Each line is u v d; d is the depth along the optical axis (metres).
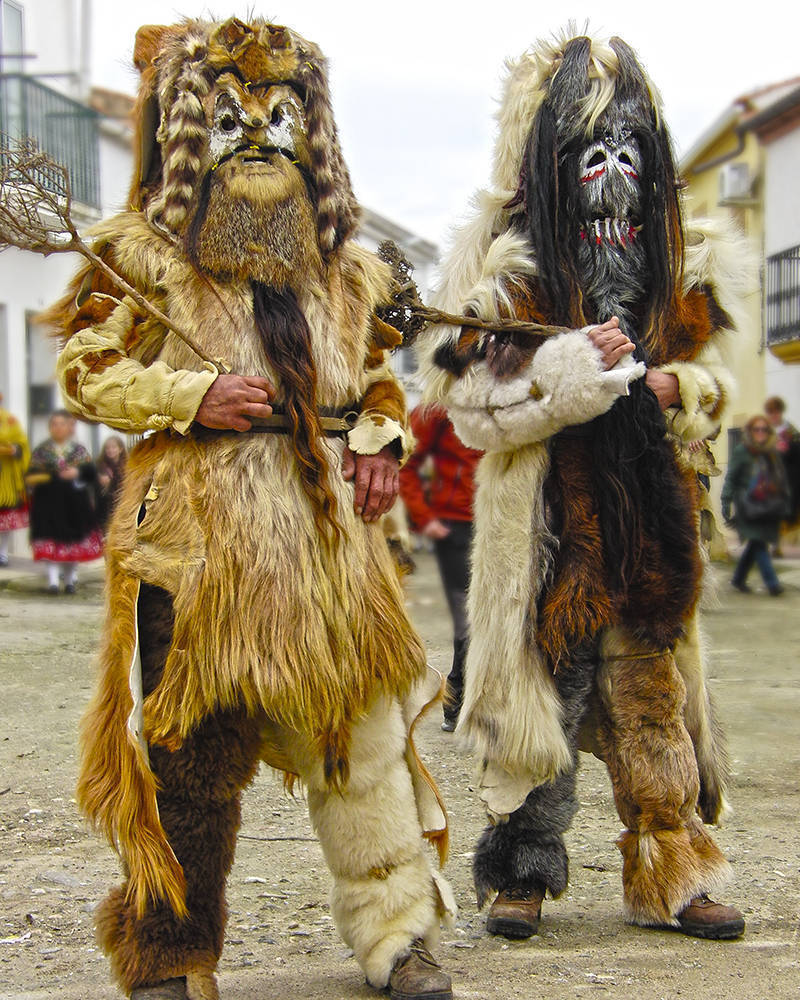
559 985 3.45
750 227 27.11
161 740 3.00
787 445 17.12
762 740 6.66
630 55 3.96
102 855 4.68
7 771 5.79
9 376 16.92
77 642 9.60
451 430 6.81
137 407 3.09
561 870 3.97
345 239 3.40
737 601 13.55
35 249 3.18
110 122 20.12
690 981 3.47
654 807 3.85
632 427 3.77
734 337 4.15
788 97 24.64
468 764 6.07
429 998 3.15
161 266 3.19
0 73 17.77
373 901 3.23
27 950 3.76
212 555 3.03
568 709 3.88
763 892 4.30
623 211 3.89
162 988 3.04
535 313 3.85
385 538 3.39
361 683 3.13
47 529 12.87
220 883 3.15
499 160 4.08
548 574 3.83
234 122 3.19
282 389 3.15
